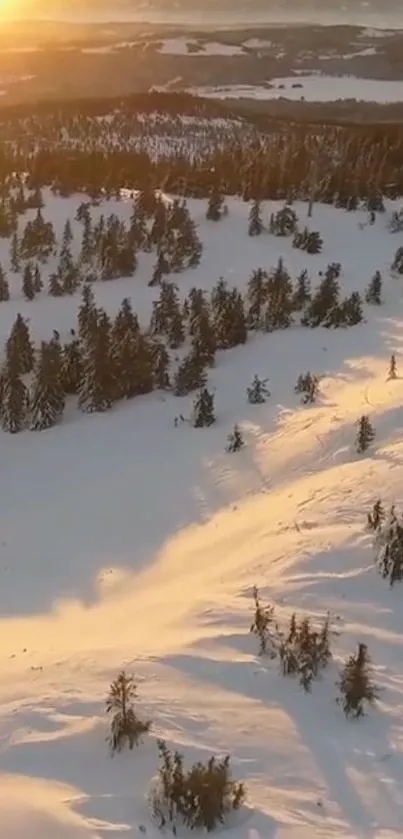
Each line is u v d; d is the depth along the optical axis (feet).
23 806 27.43
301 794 28.66
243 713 33.17
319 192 154.61
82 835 26.30
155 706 33.30
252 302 111.34
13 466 78.07
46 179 164.55
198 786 27.12
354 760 30.37
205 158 205.46
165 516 61.98
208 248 135.13
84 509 65.57
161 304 107.04
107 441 81.05
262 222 143.54
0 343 104.83
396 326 102.47
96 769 29.89
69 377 93.25
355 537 47.03
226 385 90.84
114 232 130.41
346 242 135.95
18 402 86.33
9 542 61.26
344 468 59.36
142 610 45.65
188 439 77.61
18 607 50.24
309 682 34.88
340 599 41.70
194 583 47.98
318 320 106.52
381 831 26.96
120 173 170.30
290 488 60.18
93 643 40.93
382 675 35.60
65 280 121.39
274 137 241.96
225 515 59.67
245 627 39.75
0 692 35.45
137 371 91.76
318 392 82.17
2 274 119.85
